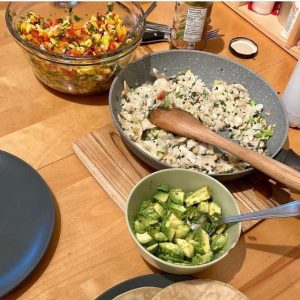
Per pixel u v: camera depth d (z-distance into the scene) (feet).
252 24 3.34
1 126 2.46
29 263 1.85
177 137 2.37
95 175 2.26
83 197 2.20
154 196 2.03
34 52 2.37
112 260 1.99
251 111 2.56
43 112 2.56
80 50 2.45
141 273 1.96
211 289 1.81
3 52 2.87
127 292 1.79
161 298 1.76
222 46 3.15
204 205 2.00
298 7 2.95
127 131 2.38
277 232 2.16
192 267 1.75
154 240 1.86
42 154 2.36
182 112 2.37
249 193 2.30
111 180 2.25
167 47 3.06
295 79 2.50
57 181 2.25
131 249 2.03
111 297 1.80
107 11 2.89
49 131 2.47
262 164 2.09
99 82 2.55
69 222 2.09
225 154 2.34
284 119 2.40
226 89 2.64
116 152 2.36
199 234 1.90
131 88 2.61
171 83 2.68
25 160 2.32
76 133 2.49
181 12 2.72
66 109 2.60
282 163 2.15
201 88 2.67
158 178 2.02
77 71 2.42
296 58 3.13
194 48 2.92
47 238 1.92
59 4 2.89
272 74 3.00
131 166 2.32
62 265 1.95
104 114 2.61
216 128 2.49
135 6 2.81
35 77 2.74
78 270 1.94
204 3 2.66
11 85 2.68
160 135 2.39
